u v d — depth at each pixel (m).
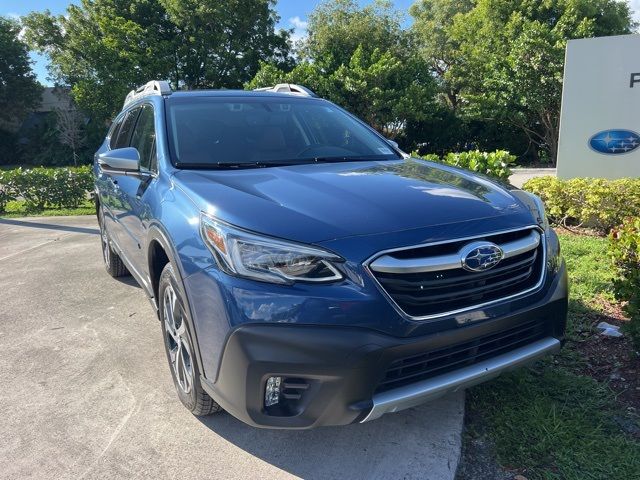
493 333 2.43
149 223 3.13
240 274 2.26
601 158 8.20
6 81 40.06
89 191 13.61
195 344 2.54
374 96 23.73
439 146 26.25
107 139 5.75
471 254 2.35
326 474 2.53
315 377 2.17
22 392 3.38
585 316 4.05
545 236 2.76
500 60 23.55
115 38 28.95
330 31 26.77
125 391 3.35
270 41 31.34
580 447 2.62
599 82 8.03
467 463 2.58
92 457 2.71
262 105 4.01
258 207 2.43
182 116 3.70
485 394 3.09
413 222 2.37
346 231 2.28
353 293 2.18
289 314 2.17
